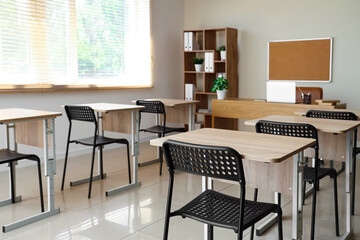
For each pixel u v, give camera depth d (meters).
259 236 2.58
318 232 2.66
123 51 5.64
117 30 5.52
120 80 5.61
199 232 2.64
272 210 1.80
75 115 3.54
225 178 1.64
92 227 2.73
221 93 5.29
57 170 4.29
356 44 5.15
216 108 5.29
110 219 2.87
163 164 4.64
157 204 3.20
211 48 6.21
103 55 5.35
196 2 6.52
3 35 4.23
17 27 4.35
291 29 5.65
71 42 4.91
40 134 3.00
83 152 5.16
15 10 4.32
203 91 6.47
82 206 3.16
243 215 1.60
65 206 3.16
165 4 6.28
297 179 1.95
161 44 6.25
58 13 4.74
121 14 5.55
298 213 2.00
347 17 5.19
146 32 5.96
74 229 2.69
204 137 2.07
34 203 3.23
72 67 4.95
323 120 2.74
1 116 2.71
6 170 4.32
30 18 4.46
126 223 2.80
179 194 3.46
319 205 3.18
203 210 1.79
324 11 5.36
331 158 2.67
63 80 4.86
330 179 3.91
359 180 3.84
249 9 6.00
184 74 6.30
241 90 6.18
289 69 5.71
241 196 1.59
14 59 4.35
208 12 6.40
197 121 6.43
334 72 5.35
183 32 6.27
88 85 5.10
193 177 4.04
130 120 3.80
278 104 4.66
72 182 3.72
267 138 2.04
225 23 6.24
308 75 5.56
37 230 2.68
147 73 6.02
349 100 5.27
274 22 5.79
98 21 5.25
